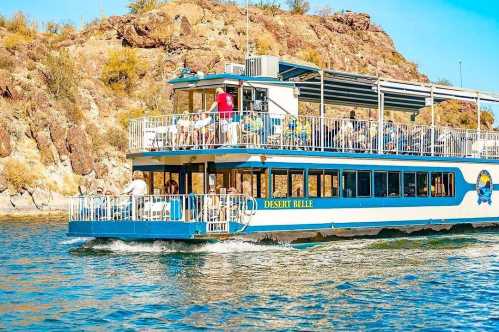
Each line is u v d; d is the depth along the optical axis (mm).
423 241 36188
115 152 69875
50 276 26047
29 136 64812
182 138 32750
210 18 93500
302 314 20812
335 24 108250
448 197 39156
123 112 76188
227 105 32438
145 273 26297
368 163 35562
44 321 19875
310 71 35844
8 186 59750
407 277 26344
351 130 35562
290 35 97750
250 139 31906
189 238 29875
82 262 29062
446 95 40969
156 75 83625
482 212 40875
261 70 34281
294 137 33281
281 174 32406
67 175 64562
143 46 87500
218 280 25094
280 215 32250
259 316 20516
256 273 26391
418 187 37844
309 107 69562
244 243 31453
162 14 89188
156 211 30750
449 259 30656
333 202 34062
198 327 19391
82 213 32438
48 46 83188
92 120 72250
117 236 31250
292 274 26328
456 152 40375
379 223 35906
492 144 42406
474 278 26359
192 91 34781
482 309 21766
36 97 66625
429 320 20438
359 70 101188
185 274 26078
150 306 21469
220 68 84125
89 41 89188
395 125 37938
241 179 32688
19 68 69375
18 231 43344
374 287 24516
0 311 20922
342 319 20406
